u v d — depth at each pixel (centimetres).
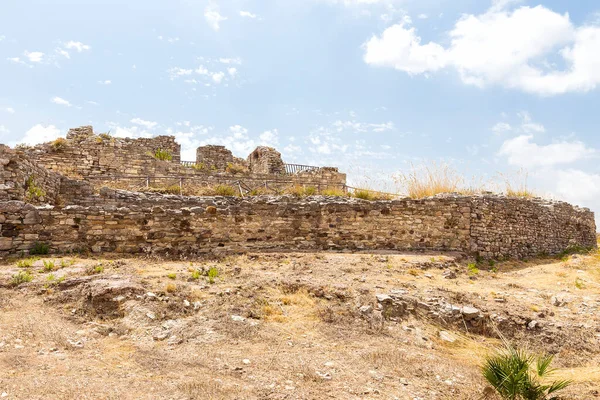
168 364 571
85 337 641
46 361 546
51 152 2077
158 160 2245
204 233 1263
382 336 752
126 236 1165
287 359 616
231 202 1712
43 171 1441
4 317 666
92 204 1568
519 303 1005
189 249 1228
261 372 568
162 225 1209
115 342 638
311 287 910
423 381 595
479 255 1503
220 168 2709
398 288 983
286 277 985
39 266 930
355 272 1124
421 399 537
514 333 876
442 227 1500
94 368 539
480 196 1577
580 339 866
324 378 565
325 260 1230
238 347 646
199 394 487
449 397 554
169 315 730
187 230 1241
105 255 1102
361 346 693
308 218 1412
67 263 969
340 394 526
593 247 2092
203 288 862
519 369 574
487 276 1295
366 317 808
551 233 1836
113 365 555
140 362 571
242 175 2308
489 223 1554
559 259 1667
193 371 555
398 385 571
